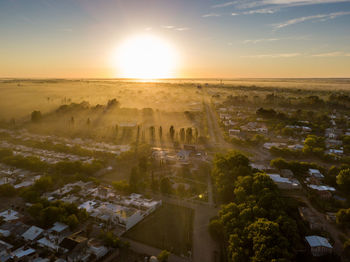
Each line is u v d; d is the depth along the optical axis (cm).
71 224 12194
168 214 14362
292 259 10062
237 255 9894
